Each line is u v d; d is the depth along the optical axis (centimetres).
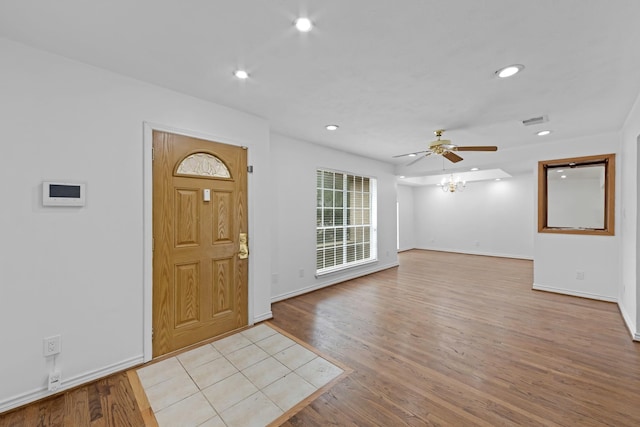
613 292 376
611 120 321
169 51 188
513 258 734
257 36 171
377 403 185
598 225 400
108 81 214
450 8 145
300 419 172
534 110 290
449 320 322
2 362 175
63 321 196
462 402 185
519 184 728
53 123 192
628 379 208
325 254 480
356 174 528
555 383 204
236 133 295
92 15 151
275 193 388
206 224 274
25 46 182
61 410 179
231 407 183
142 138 231
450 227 855
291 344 266
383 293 430
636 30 160
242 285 303
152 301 238
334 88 242
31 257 184
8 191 177
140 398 191
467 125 340
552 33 165
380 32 166
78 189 201
